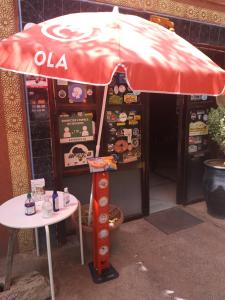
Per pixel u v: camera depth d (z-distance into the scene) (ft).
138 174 11.71
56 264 8.89
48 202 7.22
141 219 11.95
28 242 9.46
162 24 10.32
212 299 7.39
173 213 12.49
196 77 5.44
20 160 8.84
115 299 7.41
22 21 8.11
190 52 6.21
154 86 4.89
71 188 10.18
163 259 9.13
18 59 5.21
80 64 4.76
